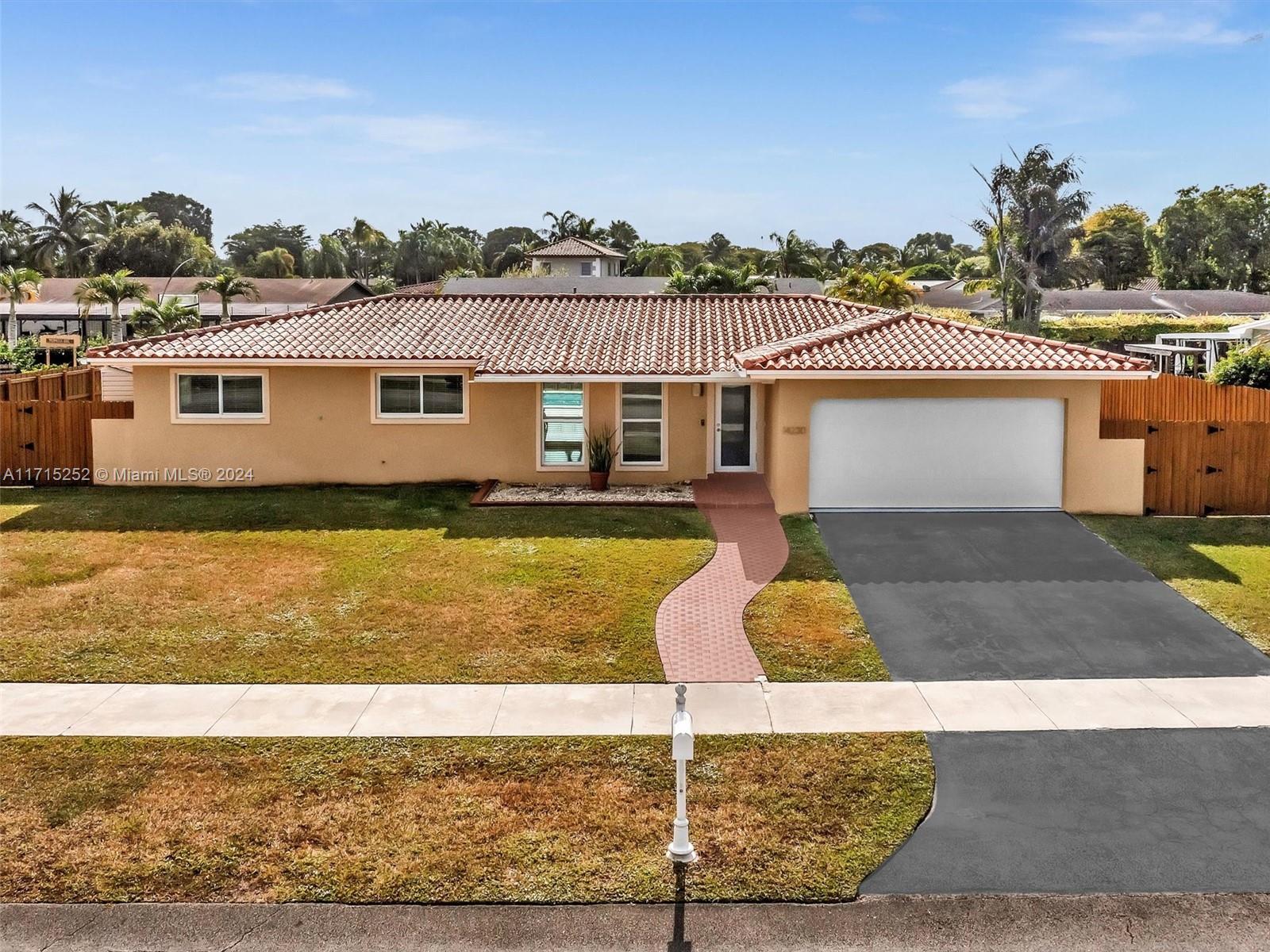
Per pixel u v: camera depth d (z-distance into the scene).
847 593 15.12
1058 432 19.17
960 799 9.55
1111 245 95.88
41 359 43.16
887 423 19.17
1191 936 7.63
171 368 21.39
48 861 8.50
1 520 18.77
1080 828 9.04
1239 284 93.00
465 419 21.58
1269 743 10.59
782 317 23.81
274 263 104.88
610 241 108.19
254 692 11.85
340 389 21.50
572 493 20.72
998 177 59.28
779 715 11.28
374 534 17.92
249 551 16.98
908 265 128.62
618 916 7.90
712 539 17.64
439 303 24.33
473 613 14.24
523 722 11.09
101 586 15.24
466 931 7.73
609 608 14.41
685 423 21.59
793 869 8.45
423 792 9.62
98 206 92.12
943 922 7.82
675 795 9.56
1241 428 19.06
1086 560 16.50
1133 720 11.12
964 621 14.05
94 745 10.49
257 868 8.44
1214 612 14.30
